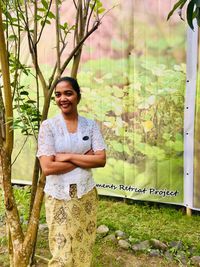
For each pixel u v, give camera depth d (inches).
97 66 145.1
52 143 80.4
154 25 133.8
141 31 136.0
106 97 146.4
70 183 80.6
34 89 154.5
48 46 148.6
